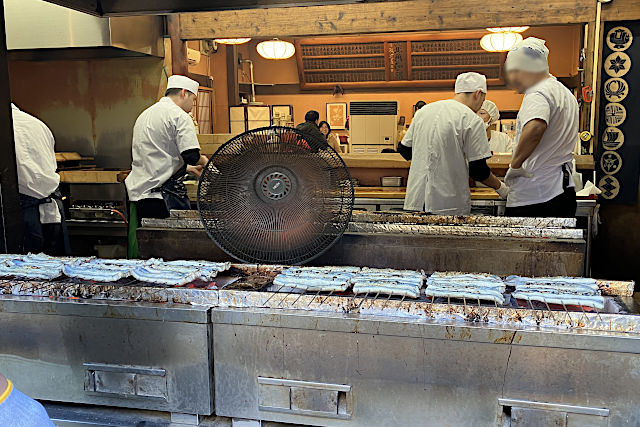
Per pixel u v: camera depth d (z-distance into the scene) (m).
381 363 1.33
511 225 2.26
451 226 2.12
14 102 5.35
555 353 1.24
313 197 1.78
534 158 2.81
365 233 2.14
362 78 8.87
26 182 3.46
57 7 4.23
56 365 1.53
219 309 1.41
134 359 1.47
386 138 4.51
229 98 8.33
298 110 9.41
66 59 5.12
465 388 1.30
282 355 1.38
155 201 3.60
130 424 1.46
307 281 1.56
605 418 1.23
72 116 5.27
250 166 1.77
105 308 1.46
